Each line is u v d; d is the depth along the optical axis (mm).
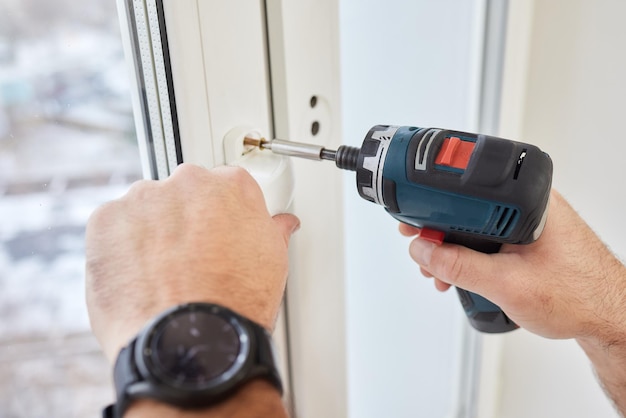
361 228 956
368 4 824
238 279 448
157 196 484
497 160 493
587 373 1106
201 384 366
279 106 631
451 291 1104
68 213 614
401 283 1046
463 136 518
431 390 1201
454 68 951
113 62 565
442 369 1192
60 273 633
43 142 582
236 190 494
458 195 503
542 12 911
